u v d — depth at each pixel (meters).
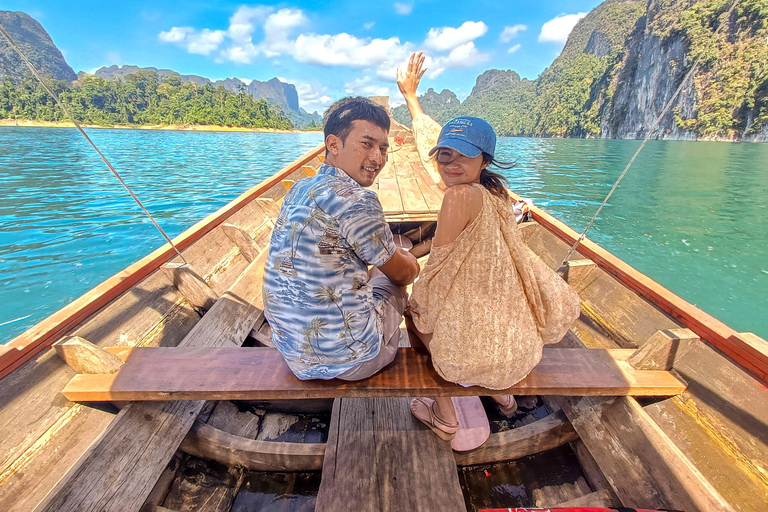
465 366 1.15
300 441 1.81
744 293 4.93
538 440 1.66
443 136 1.04
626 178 13.55
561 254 2.82
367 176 1.09
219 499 1.53
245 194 3.96
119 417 1.41
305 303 1.05
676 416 1.51
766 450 1.25
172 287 2.30
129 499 1.26
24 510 1.26
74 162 15.47
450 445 1.51
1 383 1.35
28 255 5.90
